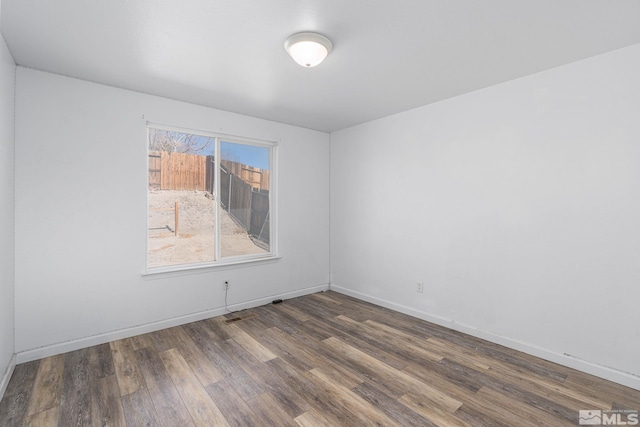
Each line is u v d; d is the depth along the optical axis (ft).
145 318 9.75
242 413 6.03
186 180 10.85
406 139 11.50
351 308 12.23
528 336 8.48
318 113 11.80
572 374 7.43
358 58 7.45
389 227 12.18
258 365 7.82
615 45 6.86
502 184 8.96
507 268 8.89
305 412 6.06
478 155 9.47
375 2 5.37
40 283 8.04
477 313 9.57
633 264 6.89
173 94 9.78
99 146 8.89
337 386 6.93
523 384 7.02
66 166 8.39
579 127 7.57
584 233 7.54
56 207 8.26
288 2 5.37
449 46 6.90
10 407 6.15
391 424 5.73
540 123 8.20
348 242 13.97
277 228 13.07
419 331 9.99
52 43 6.75
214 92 9.64
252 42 6.73
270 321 10.80
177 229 10.69
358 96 10.03
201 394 6.62
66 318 8.42
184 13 5.69
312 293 14.25
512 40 6.65
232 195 11.97
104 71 8.13
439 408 6.18
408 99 10.29
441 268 10.49
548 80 8.05
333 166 14.65
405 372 7.51
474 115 9.55
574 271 7.70
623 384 6.97
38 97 7.98
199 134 10.97
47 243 8.14
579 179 7.59
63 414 5.98
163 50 7.07
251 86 9.17
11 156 7.36
